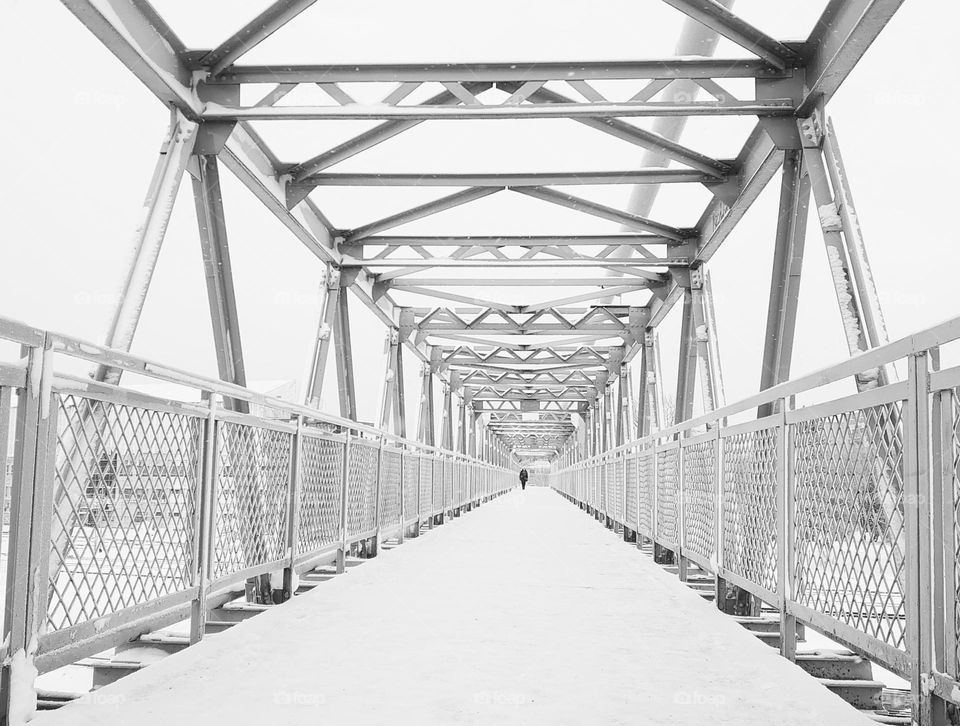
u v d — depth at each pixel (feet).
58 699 11.21
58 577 7.60
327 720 7.60
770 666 9.92
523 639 11.75
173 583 10.25
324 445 18.51
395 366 42.86
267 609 14.75
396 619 13.34
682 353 30.50
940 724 6.61
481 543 29.55
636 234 29.35
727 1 16.58
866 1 13.82
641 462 29.30
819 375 9.43
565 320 43.60
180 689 8.70
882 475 7.73
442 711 7.95
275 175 22.33
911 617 6.88
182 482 10.50
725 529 15.39
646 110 17.11
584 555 25.27
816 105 16.52
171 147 16.85
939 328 6.35
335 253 29.32
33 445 7.02
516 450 232.32
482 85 17.88
